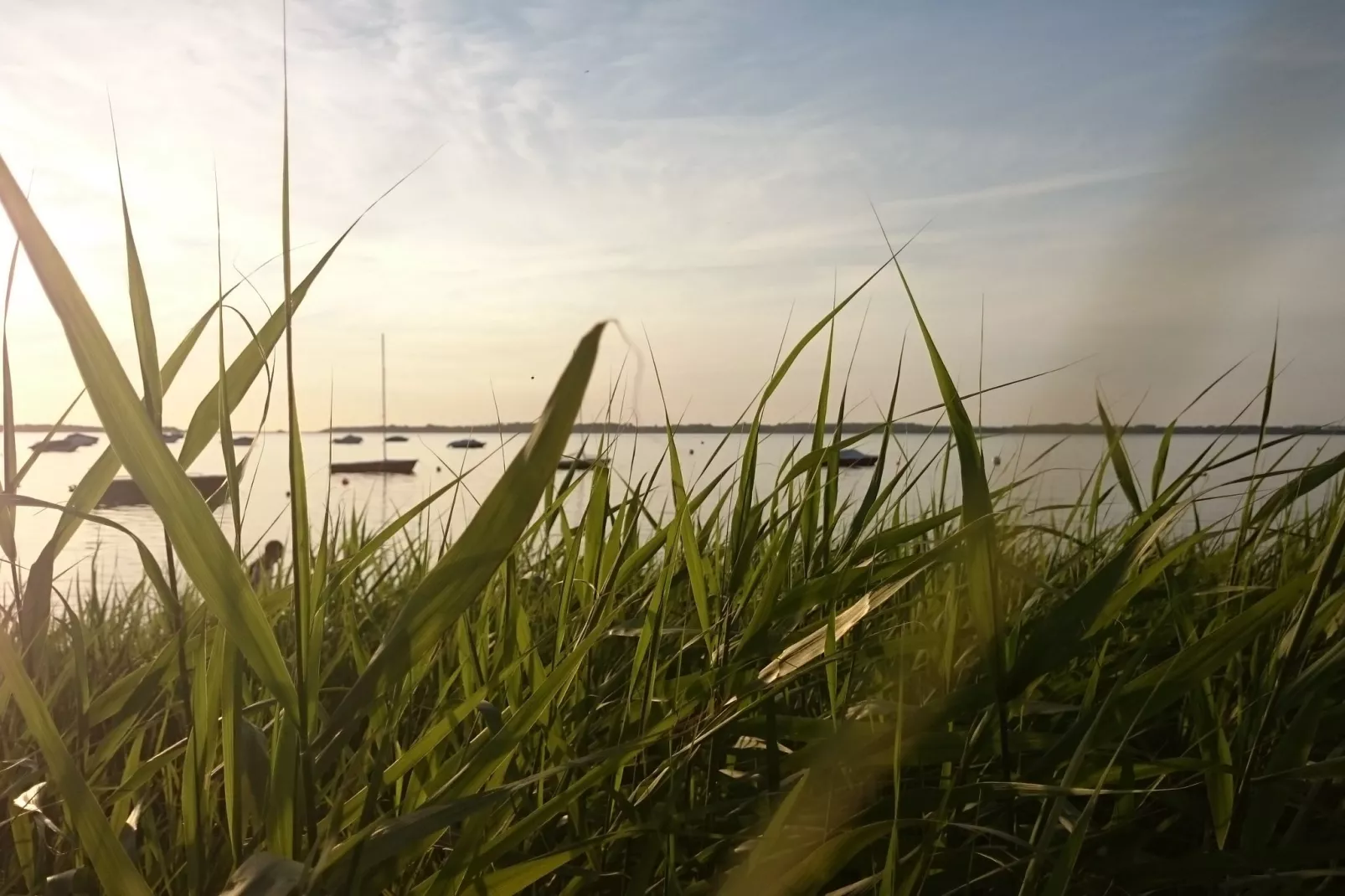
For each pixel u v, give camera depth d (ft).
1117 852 4.15
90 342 2.52
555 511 5.15
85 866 3.75
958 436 3.54
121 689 4.16
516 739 3.30
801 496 5.48
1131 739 4.98
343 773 4.21
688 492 4.50
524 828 3.32
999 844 4.06
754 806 4.20
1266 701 4.09
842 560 4.81
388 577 9.29
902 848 3.89
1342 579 4.29
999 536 4.68
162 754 3.96
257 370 3.55
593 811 4.30
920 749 3.80
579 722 4.50
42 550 3.69
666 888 3.65
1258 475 4.13
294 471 2.88
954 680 4.63
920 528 4.51
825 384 4.76
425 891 3.26
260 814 3.55
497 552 2.61
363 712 2.75
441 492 4.28
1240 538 4.45
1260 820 3.87
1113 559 3.64
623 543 5.05
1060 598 4.69
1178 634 4.81
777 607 4.31
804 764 4.10
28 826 3.98
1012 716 4.34
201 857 3.40
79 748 4.13
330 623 7.45
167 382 3.78
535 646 4.27
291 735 3.10
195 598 6.20
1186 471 4.17
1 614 3.80
